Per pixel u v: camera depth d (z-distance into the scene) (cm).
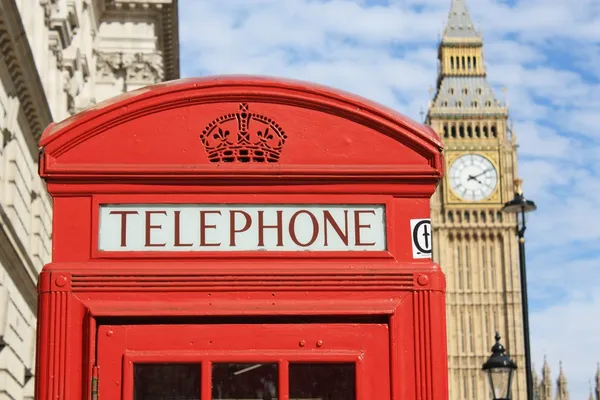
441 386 461
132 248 468
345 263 471
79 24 3425
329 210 477
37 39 2681
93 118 479
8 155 2272
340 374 459
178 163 478
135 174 472
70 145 477
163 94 483
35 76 2336
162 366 455
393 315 464
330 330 462
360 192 478
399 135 486
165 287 462
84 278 462
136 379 453
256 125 485
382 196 480
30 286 2448
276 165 478
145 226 470
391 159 484
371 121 487
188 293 462
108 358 454
